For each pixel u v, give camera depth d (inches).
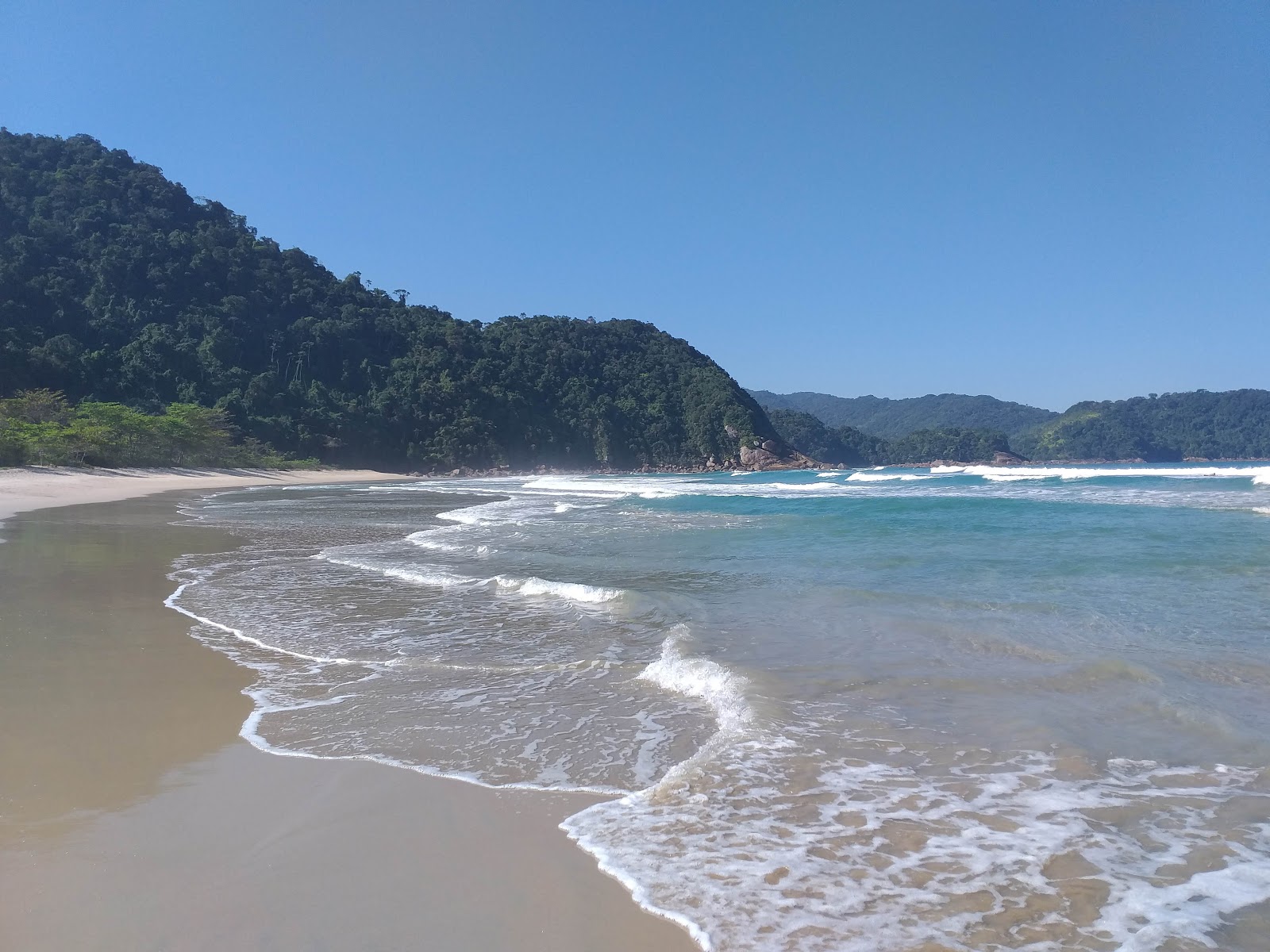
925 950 108.2
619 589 395.9
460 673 258.2
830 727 198.1
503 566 490.6
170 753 185.6
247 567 488.7
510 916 116.8
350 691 237.1
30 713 213.5
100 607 361.7
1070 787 161.3
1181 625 296.5
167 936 110.7
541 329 5816.9
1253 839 138.2
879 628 301.4
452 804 157.8
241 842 140.6
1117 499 932.0
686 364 6117.1
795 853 136.7
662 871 130.9
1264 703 210.1
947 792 160.6
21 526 775.1
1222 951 106.3
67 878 127.0
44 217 3622.0
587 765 180.1
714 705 222.5
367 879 127.7
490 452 4397.1
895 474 2053.4
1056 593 363.9
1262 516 697.0
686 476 3331.7
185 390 3225.9
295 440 3481.8
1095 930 112.2
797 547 557.3
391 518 912.3
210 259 3939.5
